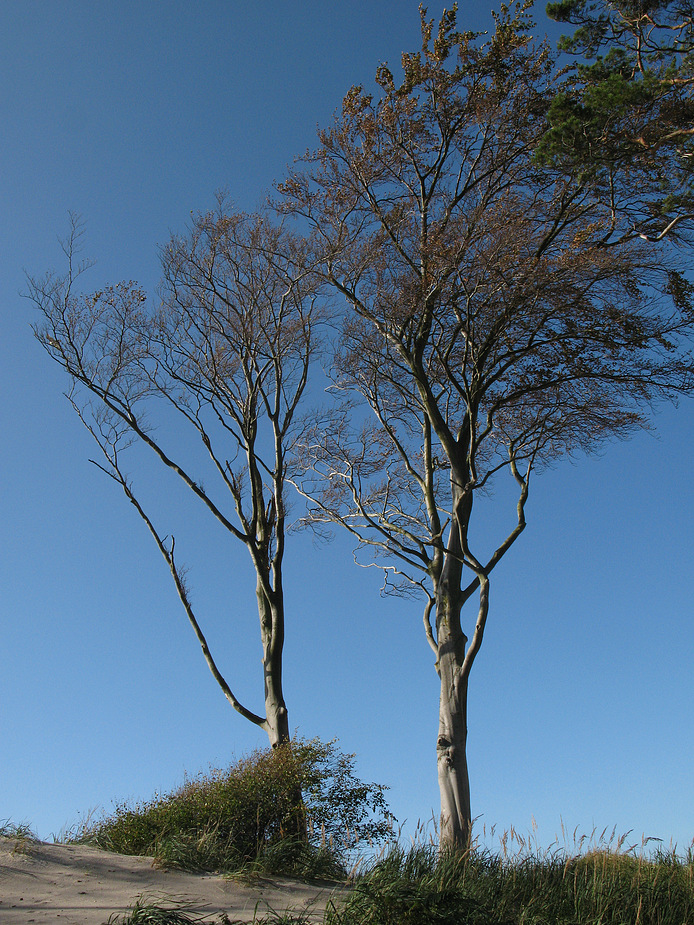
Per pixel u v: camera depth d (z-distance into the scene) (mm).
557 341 13836
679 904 8961
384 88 14953
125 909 6824
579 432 15203
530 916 8078
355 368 16062
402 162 15133
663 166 12852
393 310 13992
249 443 17016
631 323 13367
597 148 12328
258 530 16922
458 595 14117
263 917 7160
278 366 17109
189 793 11156
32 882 7480
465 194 15023
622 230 13500
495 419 15898
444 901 7219
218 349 17312
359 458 17516
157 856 8906
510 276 12961
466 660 13297
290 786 11055
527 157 14555
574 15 13984
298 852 9758
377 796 11375
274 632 15992
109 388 16844
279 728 15039
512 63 14555
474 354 13984
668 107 12156
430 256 13406
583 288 13055
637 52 13383
